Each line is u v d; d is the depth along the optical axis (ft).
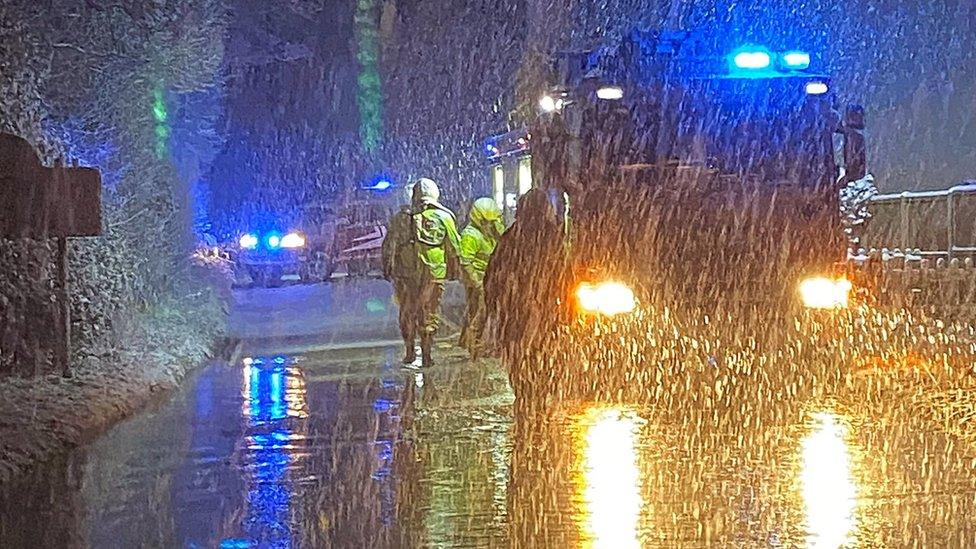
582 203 38.88
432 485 27.71
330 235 143.74
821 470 28.12
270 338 67.82
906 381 40.68
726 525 23.43
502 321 39.86
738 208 38.78
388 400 41.91
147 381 44.47
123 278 55.21
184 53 67.31
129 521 25.03
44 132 52.16
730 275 38.32
